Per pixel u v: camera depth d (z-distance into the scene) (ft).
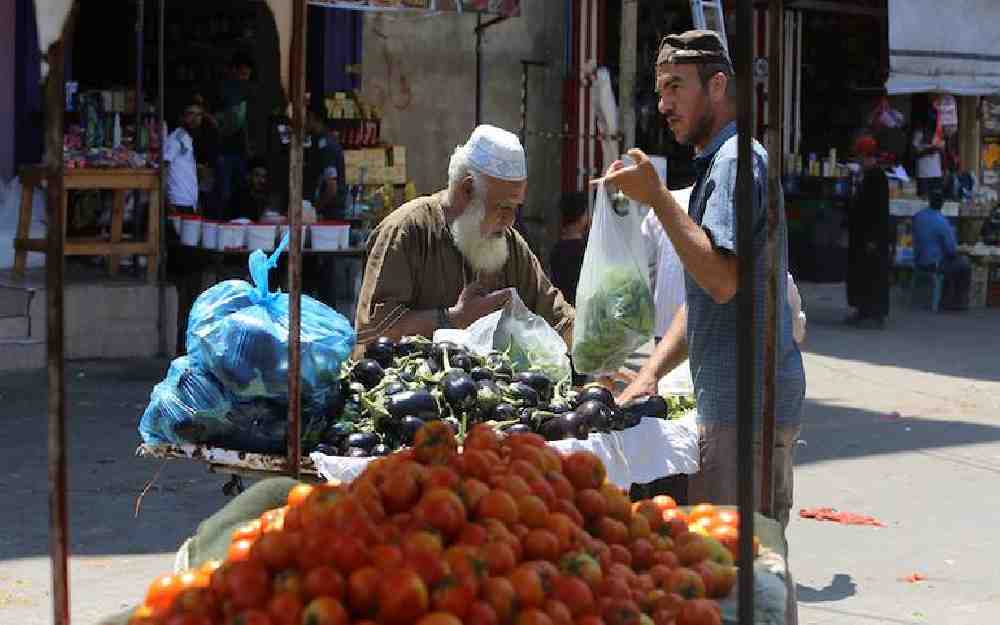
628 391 15.69
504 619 8.68
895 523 24.39
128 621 9.50
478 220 17.29
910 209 61.31
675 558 10.55
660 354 15.88
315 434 14.71
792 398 14.35
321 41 49.49
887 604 19.81
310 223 39.93
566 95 53.78
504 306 16.84
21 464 26.73
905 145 64.90
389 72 50.98
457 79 52.13
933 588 20.62
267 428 14.55
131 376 35.76
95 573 20.22
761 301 13.85
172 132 46.26
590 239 16.93
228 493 15.55
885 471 28.45
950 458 29.78
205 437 14.49
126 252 38.19
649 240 20.62
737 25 8.84
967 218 61.21
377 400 14.79
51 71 8.24
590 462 10.80
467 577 8.67
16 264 38.68
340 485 10.18
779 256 12.68
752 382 8.95
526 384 15.39
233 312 14.61
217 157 45.14
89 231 41.57
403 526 9.36
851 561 22.00
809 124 65.51
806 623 18.85
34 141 45.55
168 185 41.39
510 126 53.62
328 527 8.92
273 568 8.85
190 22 50.72
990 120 65.41
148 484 24.22
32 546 21.44
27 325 36.78
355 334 15.88
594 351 16.85
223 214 44.78
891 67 55.83
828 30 64.85
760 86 59.62
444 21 51.67
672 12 57.88
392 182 48.47
